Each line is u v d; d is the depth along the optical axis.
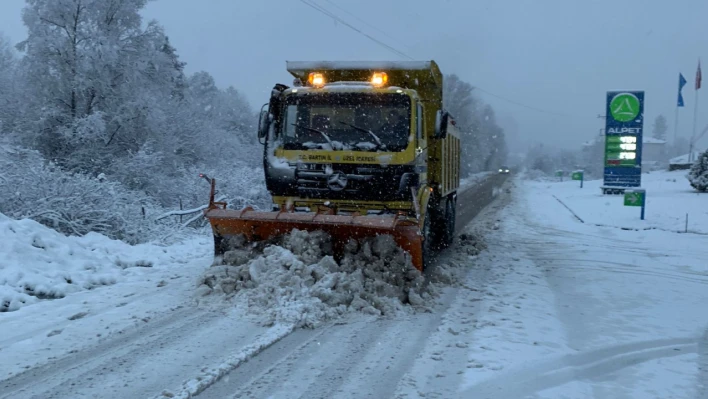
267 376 4.88
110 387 4.54
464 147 68.50
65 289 7.59
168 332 5.96
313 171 8.30
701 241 15.08
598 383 4.99
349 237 7.54
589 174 79.81
